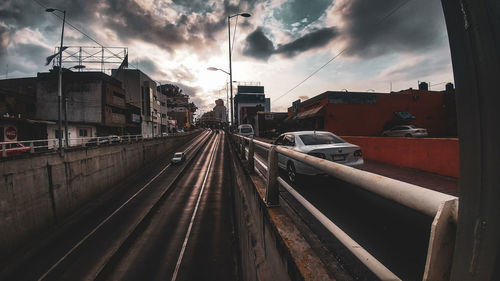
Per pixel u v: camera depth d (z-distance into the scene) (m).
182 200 28.39
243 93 96.62
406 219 2.97
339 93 18.80
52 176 18.84
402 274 1.83
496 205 0.41
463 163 0.51
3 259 14.52
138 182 33.19
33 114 32.41
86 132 32.50
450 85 20.81
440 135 20.33
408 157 7.99
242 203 3.84
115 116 38.91
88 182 24.31
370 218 3.00
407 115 18.80
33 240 16.89
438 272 0.50
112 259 16.38
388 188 0.67
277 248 1.46
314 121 20.95
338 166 1.02
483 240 0.42
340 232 0.96
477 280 0.42
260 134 41.16
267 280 1.71
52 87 33.91
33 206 16.88
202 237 20.16
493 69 0.45
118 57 36.62
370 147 10.14
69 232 19.05
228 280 15.12
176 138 64.69
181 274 15.75
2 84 37.41
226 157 52.88
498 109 0.43
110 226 20.55
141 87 50.78
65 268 15.19
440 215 0.49
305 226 1.92
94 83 34.91
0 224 14.31
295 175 5.20
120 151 31.94
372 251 2.19
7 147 16.84
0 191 14.29
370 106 19.14
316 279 0.98
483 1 0.48
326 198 3.98
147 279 15.38
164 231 21.20
